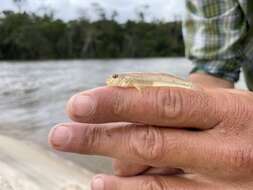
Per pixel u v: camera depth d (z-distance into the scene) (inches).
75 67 228.1
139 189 5.5
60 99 92.7
